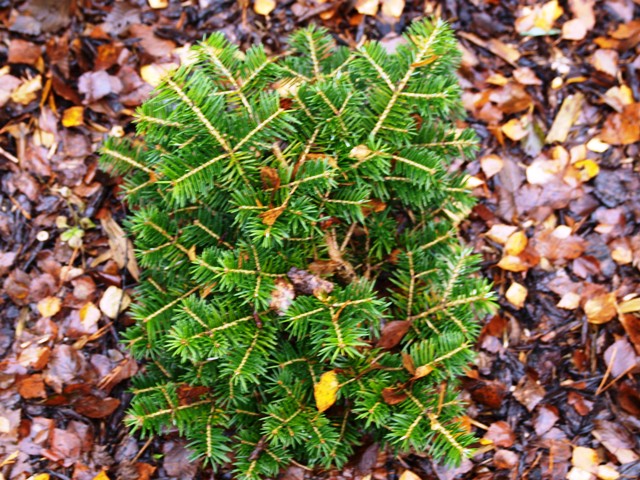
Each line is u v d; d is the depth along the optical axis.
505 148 1.08
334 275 0.81
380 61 0.77
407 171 0.79
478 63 1.11
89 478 0.88
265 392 0.85
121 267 0.99
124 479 0.88
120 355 0.95
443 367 0.80
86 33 1.09
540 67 1.11
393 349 0.87
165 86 0.72
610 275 1.01
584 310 0.99
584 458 0.91
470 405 0.94
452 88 0.76
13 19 1.07
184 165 0.74
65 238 1.00
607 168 1.06
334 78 0.79
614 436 0.92
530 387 0.95
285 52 1.09
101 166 0.88
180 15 1.11
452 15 1.13
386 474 0.89
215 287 0.81
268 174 0.74
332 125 0.77
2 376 0.92
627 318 0.97
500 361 0.97
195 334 0.74
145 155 0.85
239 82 0.78
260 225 0.73
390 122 0.78
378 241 0.85
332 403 0.79
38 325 0.96
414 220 0.90
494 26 1.13
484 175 1.06
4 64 1.06
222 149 0.76
